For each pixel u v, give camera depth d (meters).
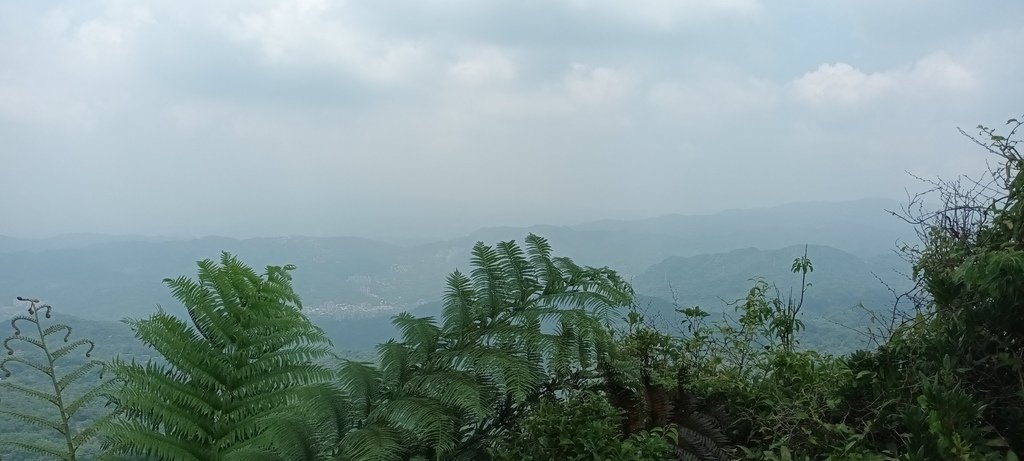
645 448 2.90
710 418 3.31
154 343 2.82
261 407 2.87
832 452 2.79
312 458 2.84
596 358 3.42
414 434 2.91
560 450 2.99
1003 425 2.49
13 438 2.79
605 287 3.24
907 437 2.53
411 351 3.22
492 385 3.10
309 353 2.99
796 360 3.50
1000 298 2.58
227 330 2.96
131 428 2.61
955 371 2.61
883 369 2.94
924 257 3.25
